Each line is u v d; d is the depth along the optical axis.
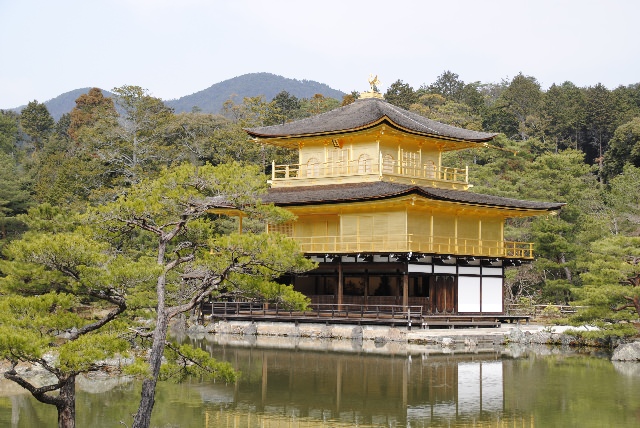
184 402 38.19
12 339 23.38
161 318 29.02
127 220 30.03
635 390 41.09
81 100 155.88
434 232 66.00
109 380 43.72
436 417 35.16
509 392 40.50
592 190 92.56
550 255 80.06
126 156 102.94
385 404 37.69
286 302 31.00
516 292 89.88
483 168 101.38
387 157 70.38
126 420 34.34
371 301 66.00
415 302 64.12
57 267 27.84
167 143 114.00
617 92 153.75
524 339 60.62
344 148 71.75
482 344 59.44
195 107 184.75
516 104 158.00
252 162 107.62
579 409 36.72
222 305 69.50
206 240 31.84
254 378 44.22
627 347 52.00
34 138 168.38
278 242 30.16
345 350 55.44
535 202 70.94
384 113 70.62
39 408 36.78
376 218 64.88
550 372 46.62
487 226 71.06
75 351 24.89
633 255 55.12
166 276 33.12
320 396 39.50
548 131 146.00
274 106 135.62
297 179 72.25
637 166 112.62
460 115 129.25
